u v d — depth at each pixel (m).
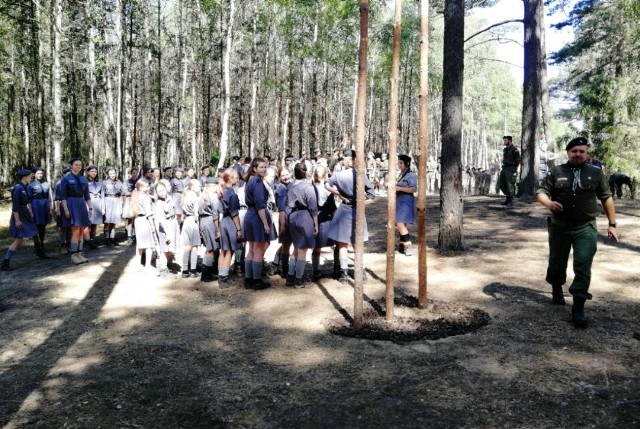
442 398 3.60
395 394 3.69
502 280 6.79
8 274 8.80
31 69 26.50
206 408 3.59
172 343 4.96
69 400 3.81
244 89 31.86
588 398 3.53
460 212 8.70
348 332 4.98
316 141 29.33
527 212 12.55
